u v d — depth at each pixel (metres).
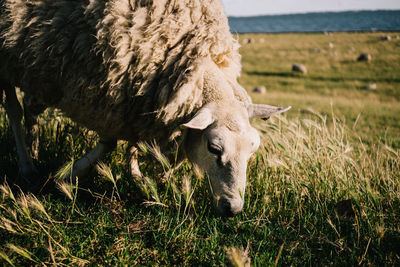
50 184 3.55
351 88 22.53
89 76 3.03
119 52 2.88
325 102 16.78
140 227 2.95
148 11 2.98
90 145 3.99
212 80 3.02
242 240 2.96
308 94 20.48
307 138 4.19
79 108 3.20
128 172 3.57
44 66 3.13
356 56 34.69
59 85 3.23
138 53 2.92
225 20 3.30
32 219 2.77
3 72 3.40
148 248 2.79
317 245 2.97
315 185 3.59
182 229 2.89
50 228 2.73
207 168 2.84
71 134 4.05
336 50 39.53
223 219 3.19
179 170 3.79
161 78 2.99
